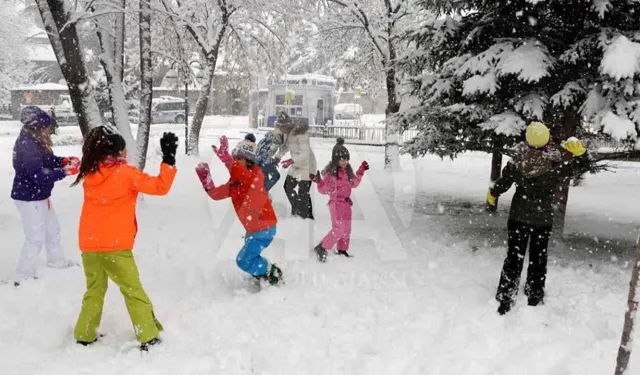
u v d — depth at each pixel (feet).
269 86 113.29
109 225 13.28
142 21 31.53
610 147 26.86
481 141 25.05
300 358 13.25
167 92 153.79
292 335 14.44
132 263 13.70
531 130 15.70
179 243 22.90
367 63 65.98
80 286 17.54
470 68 22.20
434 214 31.12
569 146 15.67
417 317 15.64
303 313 15.72
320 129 103.71
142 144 31.50
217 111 168.55
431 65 27.58
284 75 70.85
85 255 13.55
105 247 13.26
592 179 48.14
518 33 23.67
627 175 50.75
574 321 15.28
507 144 24.23
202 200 32.96
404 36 27.40
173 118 135.54
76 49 25.88
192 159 56.44
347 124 124.77
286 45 65.46
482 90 21.42
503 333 14.56
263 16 60.70
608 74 19.12
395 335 14.44
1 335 14.20
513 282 16.06
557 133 22.62
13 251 21.17
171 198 33.50
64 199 31.83
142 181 13.38
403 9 51.90
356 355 13.41
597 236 26.12
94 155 13.20
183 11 46.96
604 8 20.18
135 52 63.31
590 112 19.89
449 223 28.68
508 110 22.12
